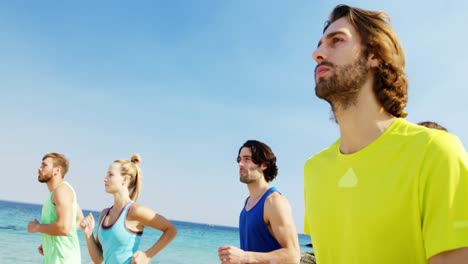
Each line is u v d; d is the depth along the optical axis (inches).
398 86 57.5
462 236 43.6
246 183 147.8
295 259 129.4
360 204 53.9
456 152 47.3
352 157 57.6
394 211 50.2
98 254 176.1
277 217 132.4
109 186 173.2
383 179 52.4
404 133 53.6
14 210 2679.6
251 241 139.7
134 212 168.1
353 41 57.2
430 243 45.9
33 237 891.4
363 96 57.4
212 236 2192.4
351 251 54.8
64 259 183.3
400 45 59.3
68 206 184.1
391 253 50.4
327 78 57.2
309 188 67.5
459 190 45.2
